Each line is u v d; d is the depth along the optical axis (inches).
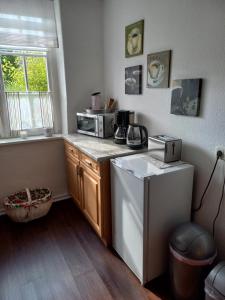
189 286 55.2
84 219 96.6
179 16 63.9
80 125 104.3
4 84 98.7
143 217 57.1
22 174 102.7
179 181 61.2
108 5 96.8
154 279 64.9
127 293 60.7
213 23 54.8
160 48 72.6
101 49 106.8
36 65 104.0
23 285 63.6
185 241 53.8
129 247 66.1
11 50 97.3
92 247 78.8
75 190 99.1
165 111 74.3
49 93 108.8
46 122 111.0
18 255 75.2
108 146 81.8
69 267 69.7
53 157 108.0
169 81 70.9
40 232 87.8
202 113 61.3
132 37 84.2
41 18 94.7
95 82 109.0
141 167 61.9
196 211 67.7
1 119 100.3
